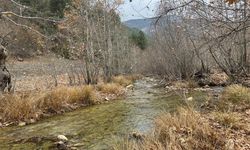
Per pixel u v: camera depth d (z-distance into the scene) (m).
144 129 8.70
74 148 7.23
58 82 22.23
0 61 12.42
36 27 13.30
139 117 10.47
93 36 22.45
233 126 7.21
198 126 6.62
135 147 5.80
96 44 22.73
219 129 6.96
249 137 6.54
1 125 9.55
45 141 7.88
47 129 9.18
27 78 24.45
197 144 5.87
